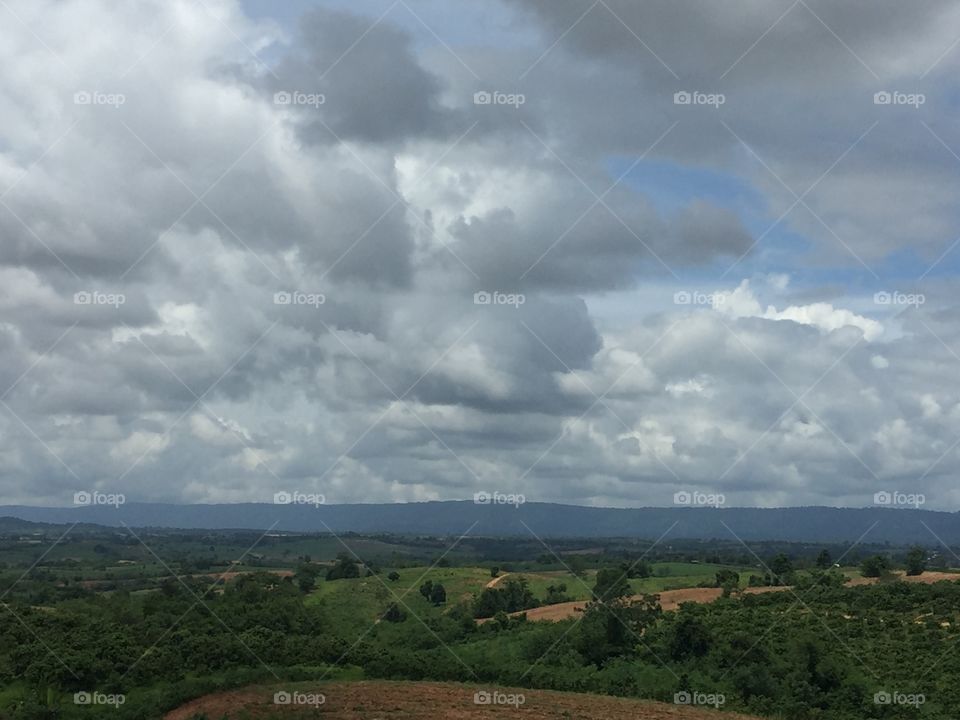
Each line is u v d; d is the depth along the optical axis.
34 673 61.72
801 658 71.25
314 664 74.19
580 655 80.00
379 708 60.56
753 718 65.00
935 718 61.84
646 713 64.25
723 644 77.00
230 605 85.62
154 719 57.28
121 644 67.81
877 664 72.31
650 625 83.69
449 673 74.88
